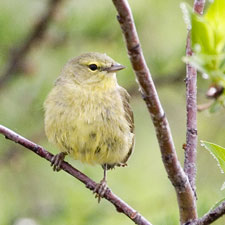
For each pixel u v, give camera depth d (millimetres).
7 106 12414
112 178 13312
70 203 11609
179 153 14375
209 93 6035
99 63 9828
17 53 12133
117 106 9445
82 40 12391
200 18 5055
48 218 11883
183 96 12852
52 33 12156
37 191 13445
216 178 13750
